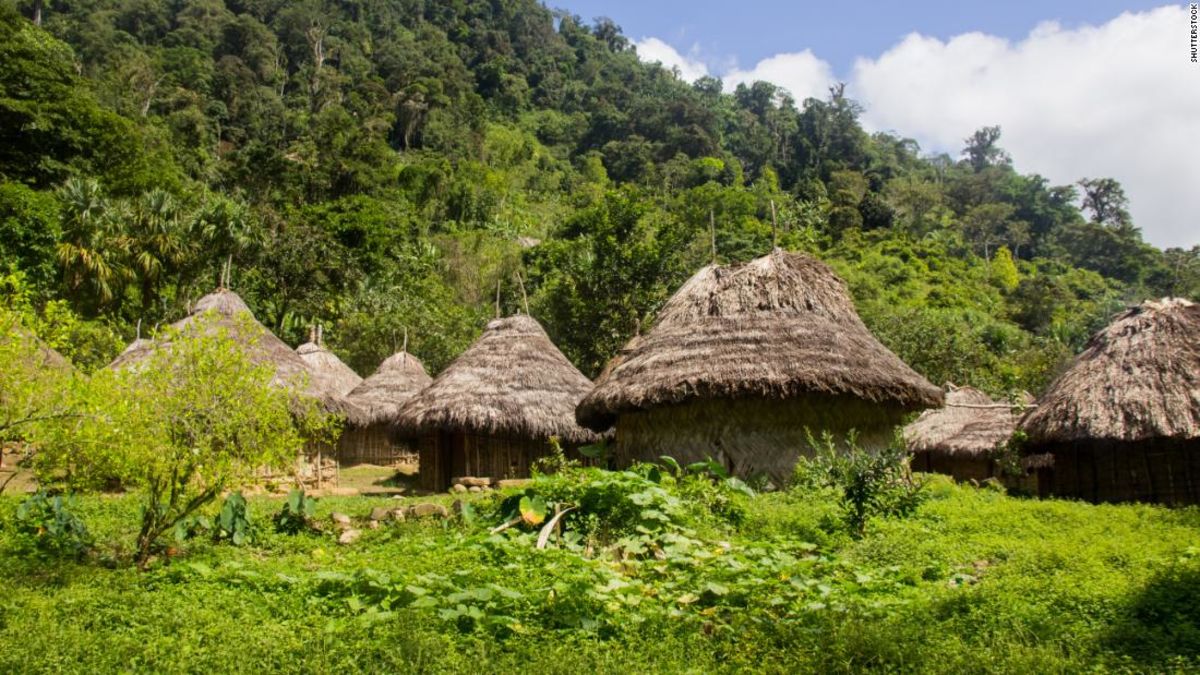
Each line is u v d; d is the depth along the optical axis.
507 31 116.62
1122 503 12.74
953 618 5.69
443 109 87.44
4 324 7.52
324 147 60.25
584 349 35.91
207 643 5.32
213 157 60.41
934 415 22.27
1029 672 4.75
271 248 38.62
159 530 8.16
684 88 126.00
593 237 37.94
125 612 5.95
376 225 49.38
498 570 6.79
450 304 43.97
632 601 6.16
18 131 38.41
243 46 85.69
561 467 13.33
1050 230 97.19
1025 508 10.50
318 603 6.23
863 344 13.02
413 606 5.88
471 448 17.44
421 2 111.19
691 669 5.03
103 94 55.31
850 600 6.19
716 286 13.93
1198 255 85.44
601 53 126.75
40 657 4.98
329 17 98.50
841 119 108.19
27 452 9.27
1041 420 14.10
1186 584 6.16
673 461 10.95
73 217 32.12
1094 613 5.82
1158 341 13.82
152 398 7.77
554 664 4.96
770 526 9.03
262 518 9.99
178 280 35.41
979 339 45.19
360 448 25.53
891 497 9.38
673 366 12.62
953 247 82.06
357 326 37.31
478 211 67.00
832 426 12.38
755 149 104.19
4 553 7.96
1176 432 12.52
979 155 126.81
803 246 53.53
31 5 76.38
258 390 8.12
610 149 97.19
